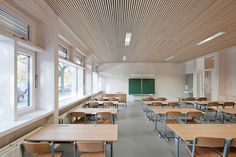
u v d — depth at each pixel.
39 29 3.86
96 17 4.10
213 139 2.54
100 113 4.82
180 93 14.23
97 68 13.69
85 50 8.38
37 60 3.89
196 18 4.16
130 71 14.27
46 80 3.90
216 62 9.57
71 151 4.05
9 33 2.70
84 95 8.56
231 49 8.54
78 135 2.85
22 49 3.38
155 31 5.21
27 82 3.71
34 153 2.69
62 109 4.95
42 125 3.56
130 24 4.60
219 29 5.05
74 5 3.49
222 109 5.91
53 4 3.45
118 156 3.82
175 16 4.04
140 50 8.56
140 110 9.84
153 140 4.84
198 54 9.91
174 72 14.30
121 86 14.25
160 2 3.34
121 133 5.48
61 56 5.42
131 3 3.37
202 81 11.56
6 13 2.91
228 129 3.23
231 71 8.89
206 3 3.40
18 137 2.96
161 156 3.83
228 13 3.87
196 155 2.75
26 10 3.22
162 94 14.26
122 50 8.59
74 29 5.05
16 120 2.93
